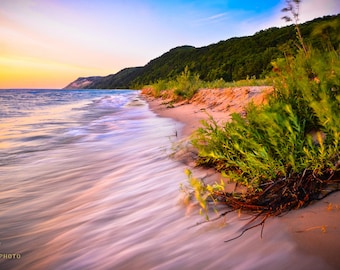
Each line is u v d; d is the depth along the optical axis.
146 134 6.51
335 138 1.85
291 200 1.79
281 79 3.06
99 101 27.36
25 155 5.33
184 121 7.59
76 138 6.94
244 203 1.94
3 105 22.95
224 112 7.57
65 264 1.69
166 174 3.19
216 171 2.87
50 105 22.58
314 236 1.34
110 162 4.39
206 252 1.45
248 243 1.44
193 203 2.18
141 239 1.78
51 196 3.12
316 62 2.42
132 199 2.60
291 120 2.27
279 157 2.18
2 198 3.16
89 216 2.38
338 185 1.81
